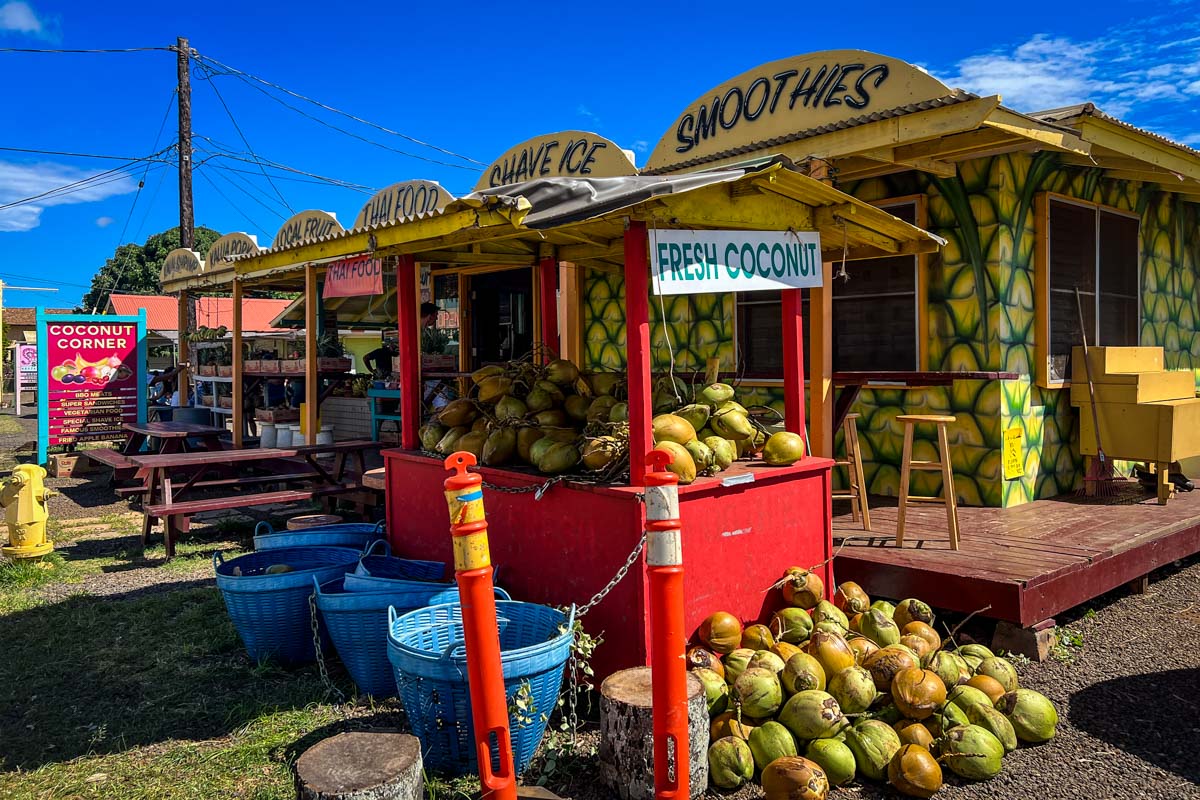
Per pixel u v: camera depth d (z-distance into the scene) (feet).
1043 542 17.40
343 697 14.07
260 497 25.90
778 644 13.29
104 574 22.75
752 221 13.51
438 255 18.28
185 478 36.29
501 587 14.94
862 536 18.30
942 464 16.94
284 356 39.29
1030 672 14.56
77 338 42.01
